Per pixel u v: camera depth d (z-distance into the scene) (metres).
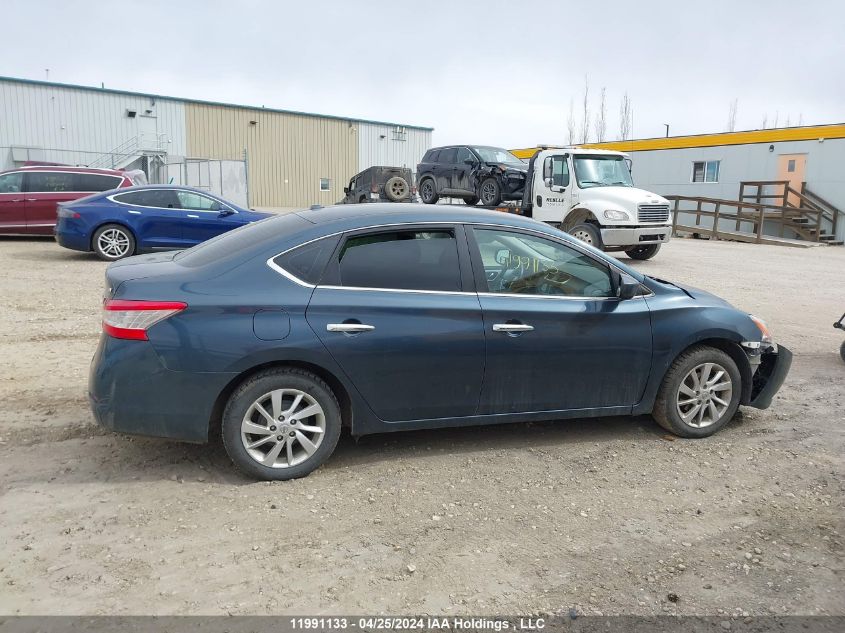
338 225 4.26
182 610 2.89
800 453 4.79
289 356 4.00
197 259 4.30
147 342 3.86
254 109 37.69
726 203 24.58
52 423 4.89
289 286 4.06
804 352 7.72
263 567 3.23
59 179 14.85
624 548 3.51
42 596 2.95
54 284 10.23
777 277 14.02
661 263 15.93
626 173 16.11
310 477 4.21
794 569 3.35
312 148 40.16
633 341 4.73
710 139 27.33
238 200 29.56
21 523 3.54
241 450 4.01
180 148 35.50
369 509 3.83
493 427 5.14
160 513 3.70
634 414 4.89
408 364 4.24
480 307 4.38
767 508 3.98
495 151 19.27
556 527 3.70
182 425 3.95
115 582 3.07
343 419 4.36
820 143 24.44
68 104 31.92
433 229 4.43
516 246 4.60
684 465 4.54
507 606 3.00
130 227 12.46
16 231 14.62
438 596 3.06
